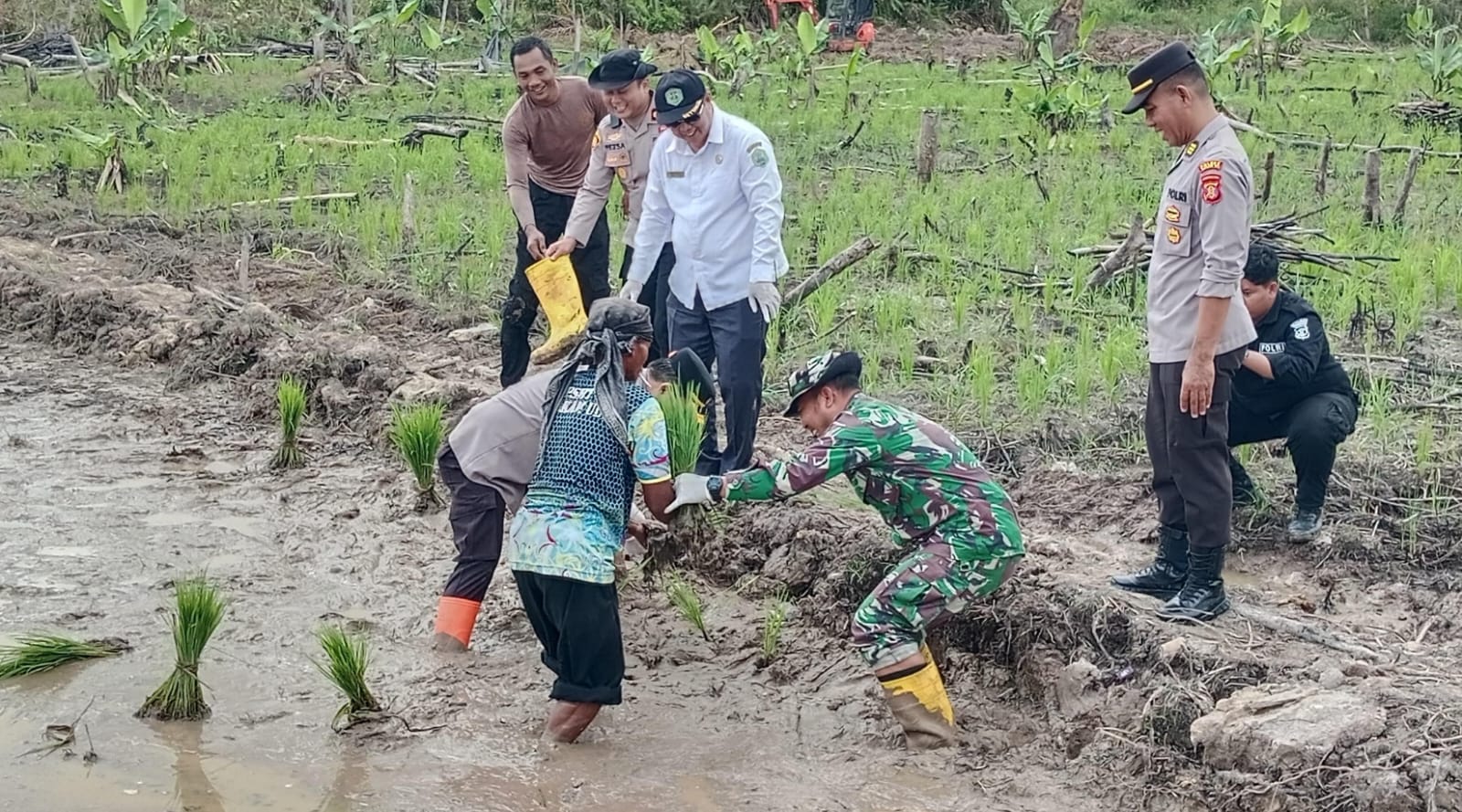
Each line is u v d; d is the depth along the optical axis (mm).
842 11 29641
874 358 8273
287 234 11914
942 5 33500
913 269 10727
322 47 23203
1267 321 5824
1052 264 11078
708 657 5488
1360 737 4246
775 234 6152
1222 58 20547
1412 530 6008
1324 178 13664
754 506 6250
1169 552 5371
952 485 4680
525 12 29250
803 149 16625
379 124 18141
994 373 8266
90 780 4547
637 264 6637
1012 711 5062
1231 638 4980
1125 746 4613
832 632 5531
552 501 4688
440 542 6461
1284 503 6352
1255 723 4340
